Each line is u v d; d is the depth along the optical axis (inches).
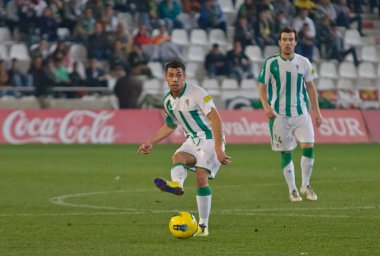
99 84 3029.0
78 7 3233.3
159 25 3363.7
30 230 1084.5
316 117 1470.2
